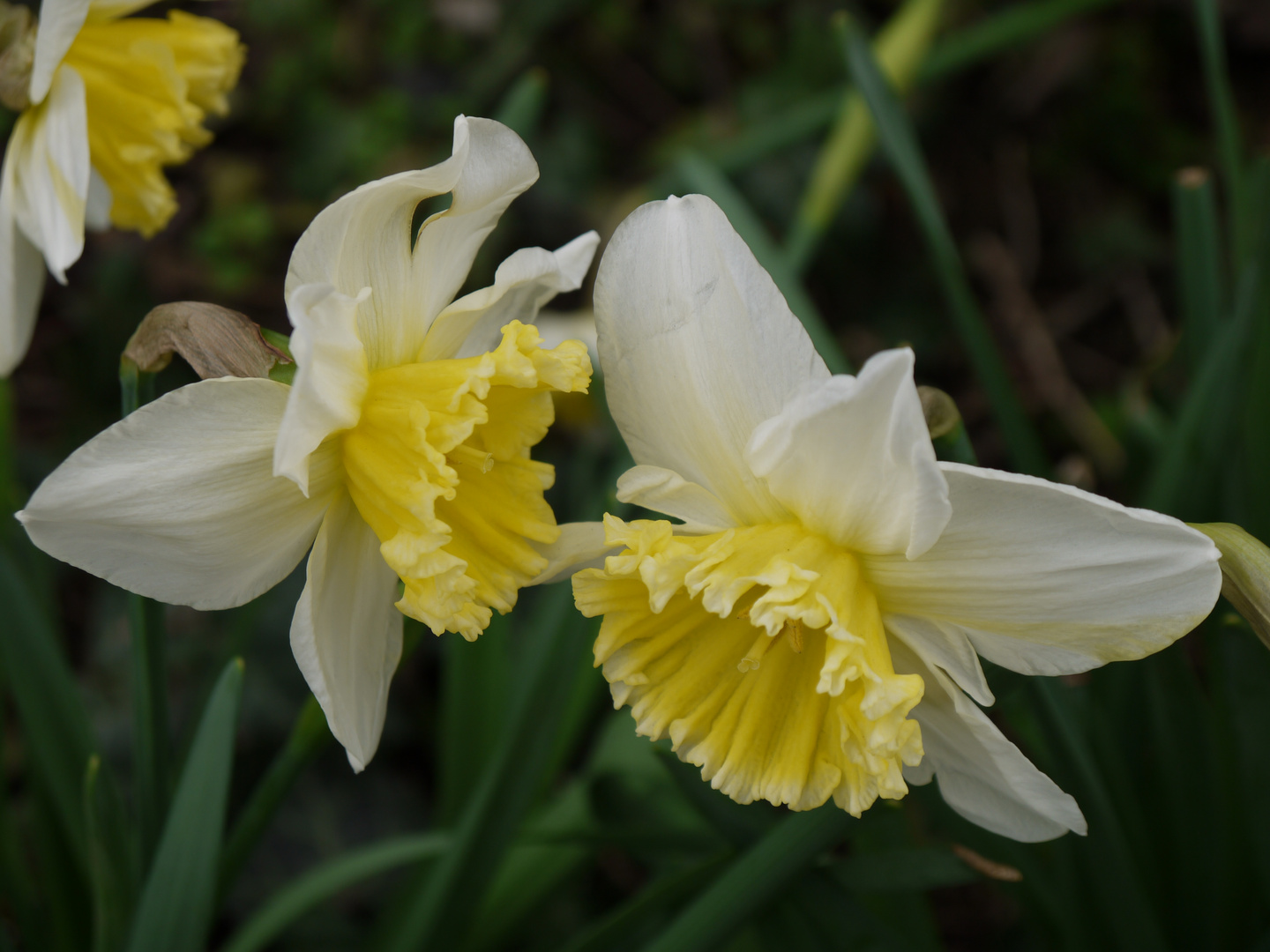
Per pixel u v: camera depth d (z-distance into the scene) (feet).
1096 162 2.71
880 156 2.54
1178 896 1.22
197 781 1.02
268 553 0.97
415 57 2.52
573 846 1.26
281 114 2.43
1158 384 1.52
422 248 0.99
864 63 1.30
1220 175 2.62
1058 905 1.19
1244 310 1.20
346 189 2.38
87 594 1.94
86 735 1.18
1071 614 0.93
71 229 1.10
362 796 1.69
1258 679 1.12
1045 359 2.42
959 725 0.96
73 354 2.09
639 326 0.96
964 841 1.16
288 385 0.96
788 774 0.97
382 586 1.02
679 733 0.98
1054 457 2.36
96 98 1.19
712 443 0.97
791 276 1.36
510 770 1.15
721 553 0.95
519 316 1.04
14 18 1.13
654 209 0.95
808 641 0.99
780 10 2.76
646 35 2.75
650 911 1.14
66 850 1.26
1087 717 1.19
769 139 1.80
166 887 1.02
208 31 1.24
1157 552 0.90
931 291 2.55
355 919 1.57
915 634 0.96
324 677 0.96
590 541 1.00
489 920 1.32
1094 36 2.72
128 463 0.92
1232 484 1.28
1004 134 2.73
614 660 0.99
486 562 0.99
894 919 1.22
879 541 0.95
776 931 1.14
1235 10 2.73
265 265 2.38
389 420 0.96
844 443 0.92
